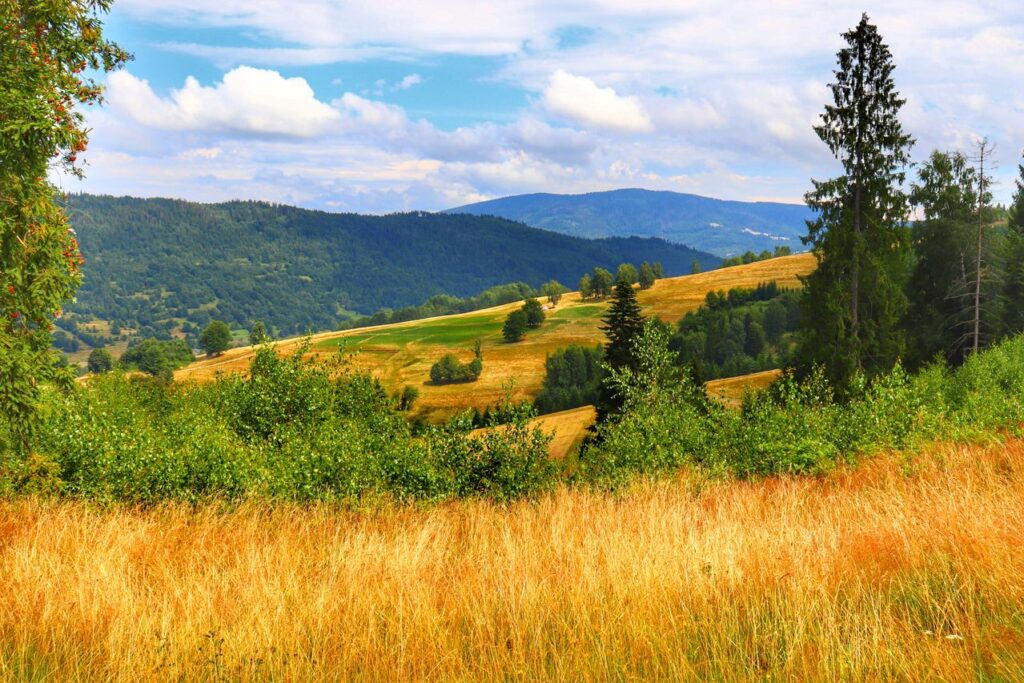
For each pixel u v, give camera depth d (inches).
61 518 341.1
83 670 176.7
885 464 446.3
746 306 5954.7
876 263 1504.7
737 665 160.4
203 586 240.1
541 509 388.2
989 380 964.6
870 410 575.5
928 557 217.5
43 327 408.8
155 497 431.8
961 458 427.5
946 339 1830.7
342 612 206.7
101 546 291.9
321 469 462.9
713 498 417.1
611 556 241.8
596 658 166.1
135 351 6161.4
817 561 225.0
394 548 283.6
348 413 657.6
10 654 183.5
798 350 1654.8
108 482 430.3
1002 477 368.5
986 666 147.8
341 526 382.3
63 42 389.4
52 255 391.9
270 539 346.6
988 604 178.4
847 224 1545.3
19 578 235.3
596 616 193.2
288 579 237.1
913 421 550.3
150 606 216.5
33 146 368.2
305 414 630.5
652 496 414.6
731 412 617.0
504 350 6363.2
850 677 148.5
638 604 195.5
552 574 237.3
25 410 405.1
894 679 142.6
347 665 173.5
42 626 196.5
